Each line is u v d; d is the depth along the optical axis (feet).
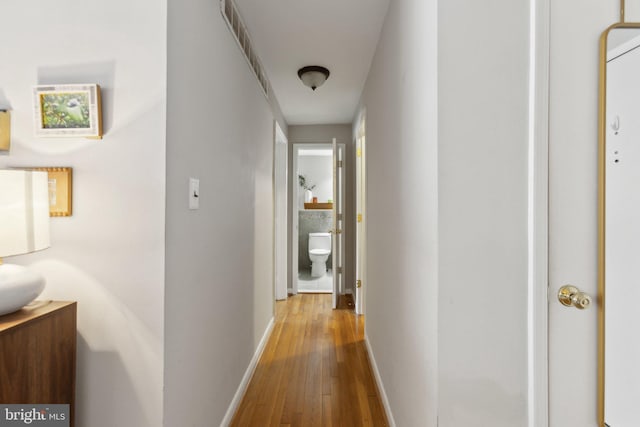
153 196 3.80
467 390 3.59
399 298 5.45
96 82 3.86
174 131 3.97
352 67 9.17
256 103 8.34
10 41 3.96
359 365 8.43
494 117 3.57
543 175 3.46
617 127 3.26
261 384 7.51
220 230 5.57
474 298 3.59
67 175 3.83
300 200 20.86
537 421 3.46
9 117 3.94
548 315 3.49
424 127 4.04
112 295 3.83
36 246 3.30
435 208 3.62
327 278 18.60
